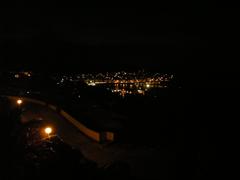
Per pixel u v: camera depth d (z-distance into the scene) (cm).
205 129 1431
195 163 1368
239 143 1320
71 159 1115
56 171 1006
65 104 2602
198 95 1569
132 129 2034
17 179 918
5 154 1028
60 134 1980
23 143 1152
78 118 2217
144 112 2191
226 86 1502
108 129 2025
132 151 1738
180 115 1633
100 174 1120
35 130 1377
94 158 1655
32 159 1034
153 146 1761
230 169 1246
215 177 1243
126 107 2447
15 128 1325
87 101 2747
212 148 1337
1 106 1733
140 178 1386
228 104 1450
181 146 1506
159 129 1902
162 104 1981
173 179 1368
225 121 1409
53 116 2355
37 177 948
